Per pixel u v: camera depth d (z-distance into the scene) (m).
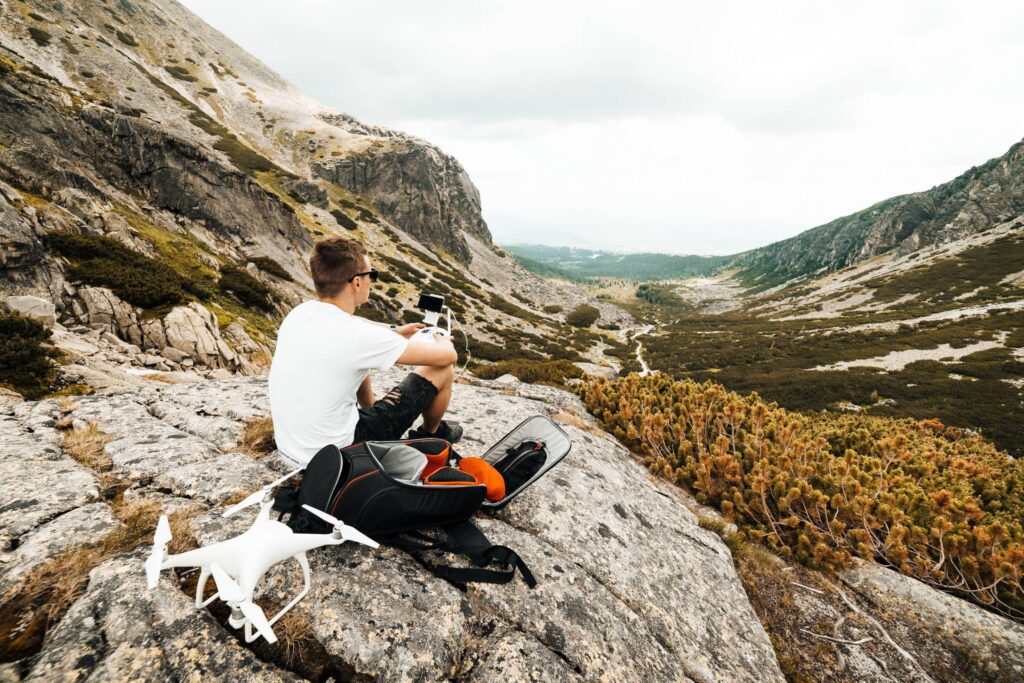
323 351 2.44
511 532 3.18
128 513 2.67
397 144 97.06
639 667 2.58
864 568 4.65
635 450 7.32
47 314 14.34
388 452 2.58
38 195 22.22
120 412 4.47
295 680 1.86
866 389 39.25
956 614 4.14
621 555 3.48
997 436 28.02
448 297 65.62
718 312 162.62
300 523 2.33
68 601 2.03
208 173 34.69
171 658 1.77
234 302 25.08
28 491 2.75
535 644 2.38
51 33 61.53
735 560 4.66
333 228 66.88
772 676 3.18
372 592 2.31
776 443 6.69
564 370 12.67
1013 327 52.16
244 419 4.65
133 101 62.03
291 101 113.62
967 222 143.25
